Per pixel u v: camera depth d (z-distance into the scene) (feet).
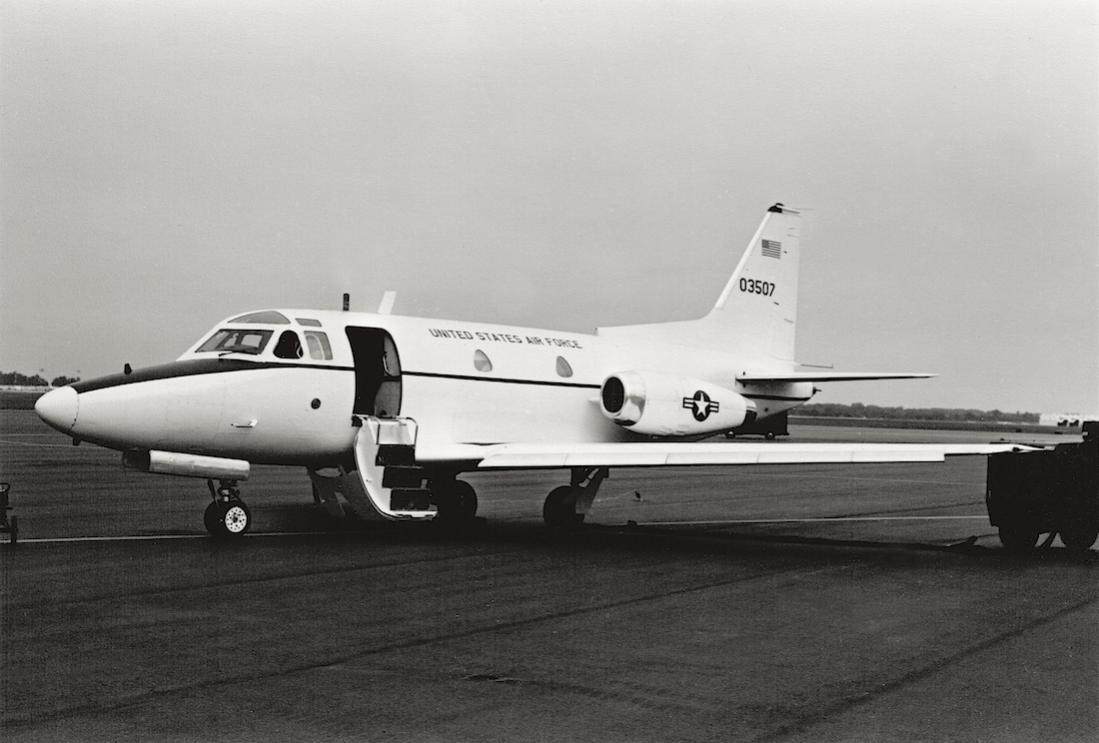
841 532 59.00
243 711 21.70
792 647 28.27
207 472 48.75
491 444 56.59
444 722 21.20
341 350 53.62
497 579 38.88
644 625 30.78
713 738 20.57
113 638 27.89
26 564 40.14
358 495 54.85
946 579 40.98
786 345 77.71
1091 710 22.72
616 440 65.36
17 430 156.97
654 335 70.69
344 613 31.68
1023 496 48.34
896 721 21.83
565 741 20.24
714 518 66.59
